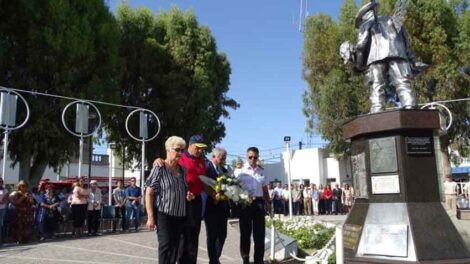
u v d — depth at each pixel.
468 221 17.20
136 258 9.49
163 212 6.00
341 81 30.28
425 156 7.29
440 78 26.66
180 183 6.19
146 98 30.75
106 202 21.67
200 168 7.09
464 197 22.70
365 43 8.40
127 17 31.25
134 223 18.06
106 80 25.27
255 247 7.98
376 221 7.24
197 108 30.55
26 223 12.88
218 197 7.11
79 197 14.62
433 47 27.02
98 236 14.41
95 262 8.93
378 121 7.41
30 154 22.47
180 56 30.94
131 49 30.72
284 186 28.84
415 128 7.21
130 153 32.00
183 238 6.85
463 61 26.91
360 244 7.25
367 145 7.62
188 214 6.83
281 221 13.08
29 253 10.27
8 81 22.34
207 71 31.39
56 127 22.09
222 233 7.49
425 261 6.66
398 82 8.16
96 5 25.56
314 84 32.03
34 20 22.30
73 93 23.12
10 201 13.17
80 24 23.69
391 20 8.38
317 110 31.73
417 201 7.11
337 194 28.48
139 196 17.52
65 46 22.69
